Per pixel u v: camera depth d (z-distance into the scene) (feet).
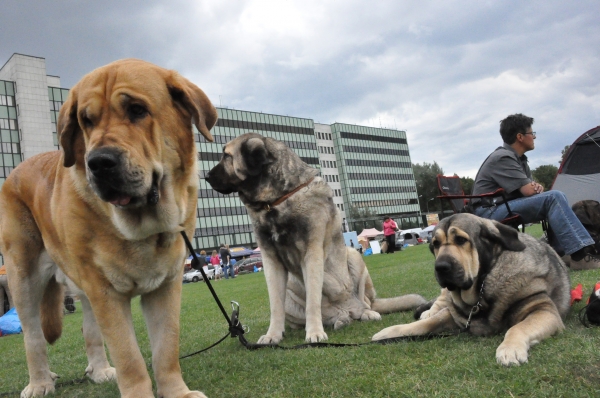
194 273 51.72
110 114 3.67
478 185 9.09
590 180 12.87
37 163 5.05
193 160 4.24
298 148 129.39
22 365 7.34
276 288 6.60
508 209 8.34
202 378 4.70
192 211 4.41
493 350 4.27
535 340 4.22
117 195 3.55
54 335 5.36
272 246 6.68
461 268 4.73
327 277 7.03
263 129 122.21
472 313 5.00
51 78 90.48
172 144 3.98
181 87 4.01
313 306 6.36
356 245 56.18
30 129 84.48
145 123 3.76
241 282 26.35
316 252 6.50
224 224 109.70
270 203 6.49
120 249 3.83
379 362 4.40
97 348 5.45
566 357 3.69
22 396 4.92
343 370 4.25
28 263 5.00
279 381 4.22
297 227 6.45
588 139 13.28
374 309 7.86
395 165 157.28
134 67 3.87
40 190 4.69
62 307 5.47
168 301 4.16
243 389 4.15
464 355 4.26
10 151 83.76
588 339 4.14
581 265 9.03
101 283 3.91
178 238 4.14
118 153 3.45
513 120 9.03
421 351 4.62
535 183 8.65
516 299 4.81
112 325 3.86
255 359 5.11
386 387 3.62
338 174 141.59
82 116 3.75
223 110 115.24
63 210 3.98
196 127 4.08
